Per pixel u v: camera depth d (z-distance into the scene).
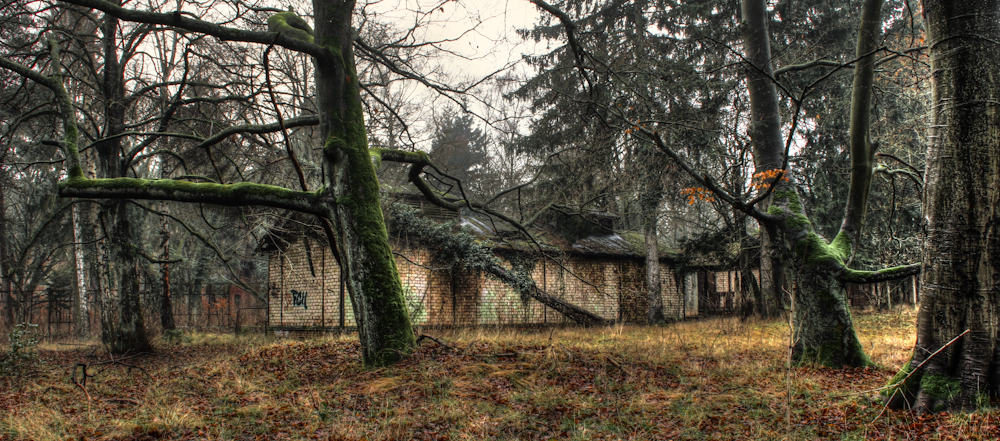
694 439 5.91
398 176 25.84
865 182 10.80
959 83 6.32
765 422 6.42
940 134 6.48
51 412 7.34
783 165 9.54
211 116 15.10
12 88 14.61
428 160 12.03
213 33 9.44
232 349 15.73
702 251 26.72
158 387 9.30
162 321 22.44
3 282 27.69
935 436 5.46
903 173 11.44
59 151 20.77
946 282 6.33
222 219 25.77
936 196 6.48
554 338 16.42
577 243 26.66
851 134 10.83
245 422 6.82
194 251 30.83
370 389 8.10
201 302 36.00
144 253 15.71
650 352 11.64
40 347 17.94
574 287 25.61
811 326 10.34
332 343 13.45
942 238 6.39
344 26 10.29
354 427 6.41
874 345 12.43
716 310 31.72
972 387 6.05
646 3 24.50
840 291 10.23
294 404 7.63
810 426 6.16
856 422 6.21
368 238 9.89
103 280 15.39
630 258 28.02
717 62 16.42
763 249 22.89
